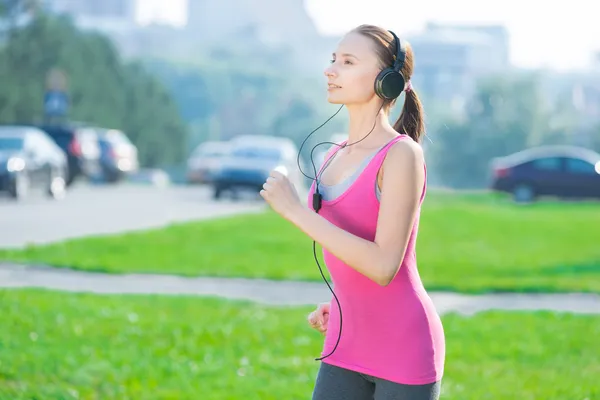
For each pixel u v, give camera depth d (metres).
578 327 16.88
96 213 39.78
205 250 27.75
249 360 13.57
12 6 122.31
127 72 156.88
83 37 137.38
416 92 6.73
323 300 19.80
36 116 117.19
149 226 34.78
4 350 13.35
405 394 6.15
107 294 19.00
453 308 19.39
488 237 35.59
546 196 58.22
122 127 148.00
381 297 6.16
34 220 34.78
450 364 13.76
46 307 16.75
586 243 34.22
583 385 12.62
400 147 6.05
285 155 52.91
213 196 53.72
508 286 22.23
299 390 11.94
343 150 6.44
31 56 121.19
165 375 12.55
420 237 34.84
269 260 26.17
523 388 12.40
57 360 12.90
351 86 6.27
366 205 6.11
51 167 46.03
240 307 18.20
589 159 58.31
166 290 20.34
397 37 6.37
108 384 11.95
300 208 6.02
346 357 6.32
